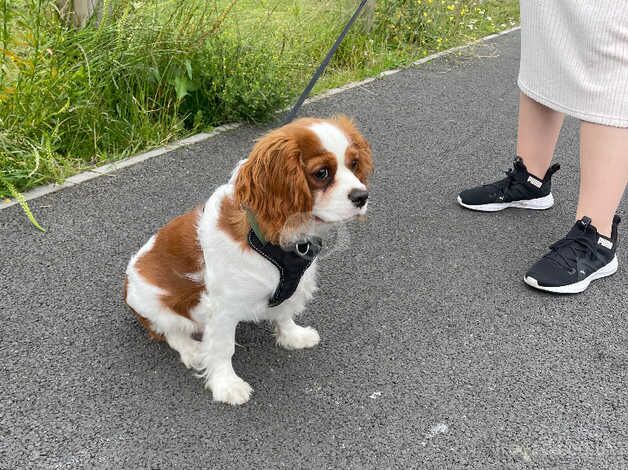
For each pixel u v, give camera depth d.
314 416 2.16
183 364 2.35
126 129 3.91
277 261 2.02
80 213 3.24
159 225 3.20
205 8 4.30
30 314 2.54
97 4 4.05
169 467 1.94
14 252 2.91
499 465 2.01
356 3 5.70
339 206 1.93
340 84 5.14
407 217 3.44
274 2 5.60
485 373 2.39
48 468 1.91
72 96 3.70
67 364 2.31
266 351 2.46
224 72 4.20
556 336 2.60
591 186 2.78
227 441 2.04
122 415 2.12
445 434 2.11
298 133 1.93
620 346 2.56
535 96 3.00
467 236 3.29
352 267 2.99
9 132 3.44
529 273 2.87
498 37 6.84
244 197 1.97
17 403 2.13
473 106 4.95
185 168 3.74
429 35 6.19
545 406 2.24
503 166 4.05
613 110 2.59
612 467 2.01
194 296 2.24
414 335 2.58
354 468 1.97
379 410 2.20
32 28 3.70
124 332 2.49
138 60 3.99
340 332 2.58
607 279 2.97
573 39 2.67
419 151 4.19
